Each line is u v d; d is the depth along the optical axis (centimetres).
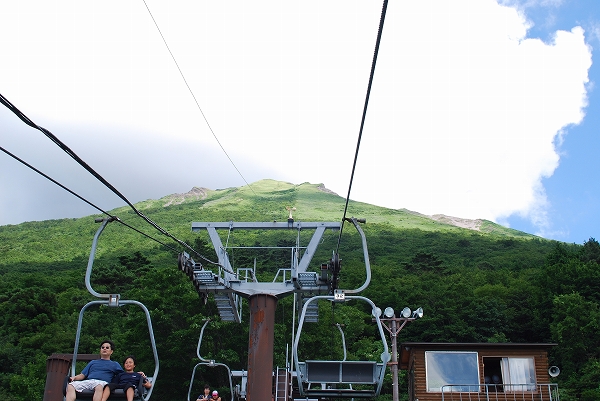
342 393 1330
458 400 2516
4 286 8275
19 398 3912
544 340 5359
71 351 5331
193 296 3934
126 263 9575
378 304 6400
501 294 6419
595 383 3856
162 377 3962
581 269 5916
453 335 5150
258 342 1648
